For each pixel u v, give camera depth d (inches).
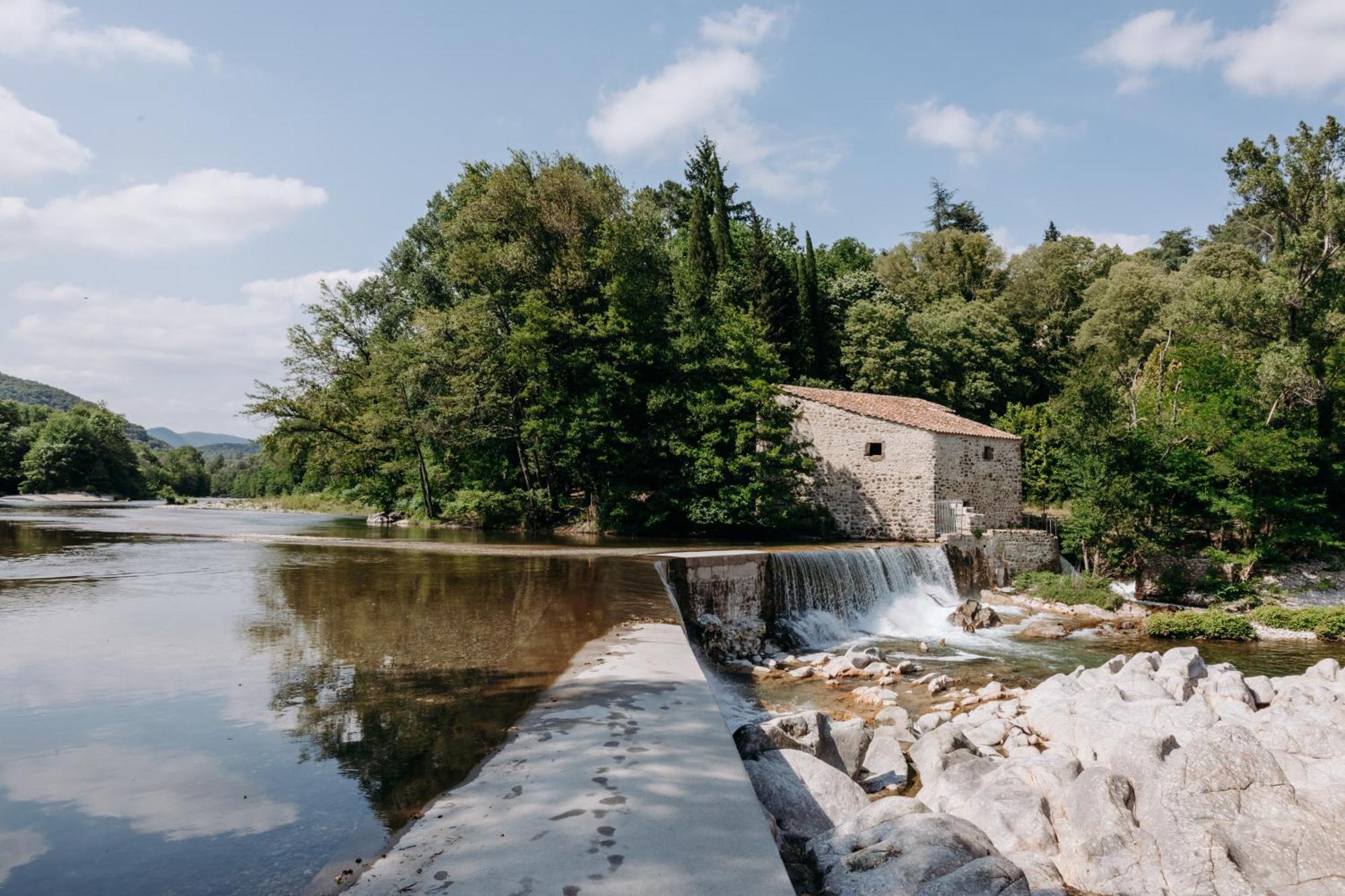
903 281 2679.6
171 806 197.2
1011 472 1309.1
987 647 747.4
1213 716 392.5
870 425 1208.8
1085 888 261.3
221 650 374.9
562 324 1273.4
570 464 1290.6
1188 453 1116.5
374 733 256.2
